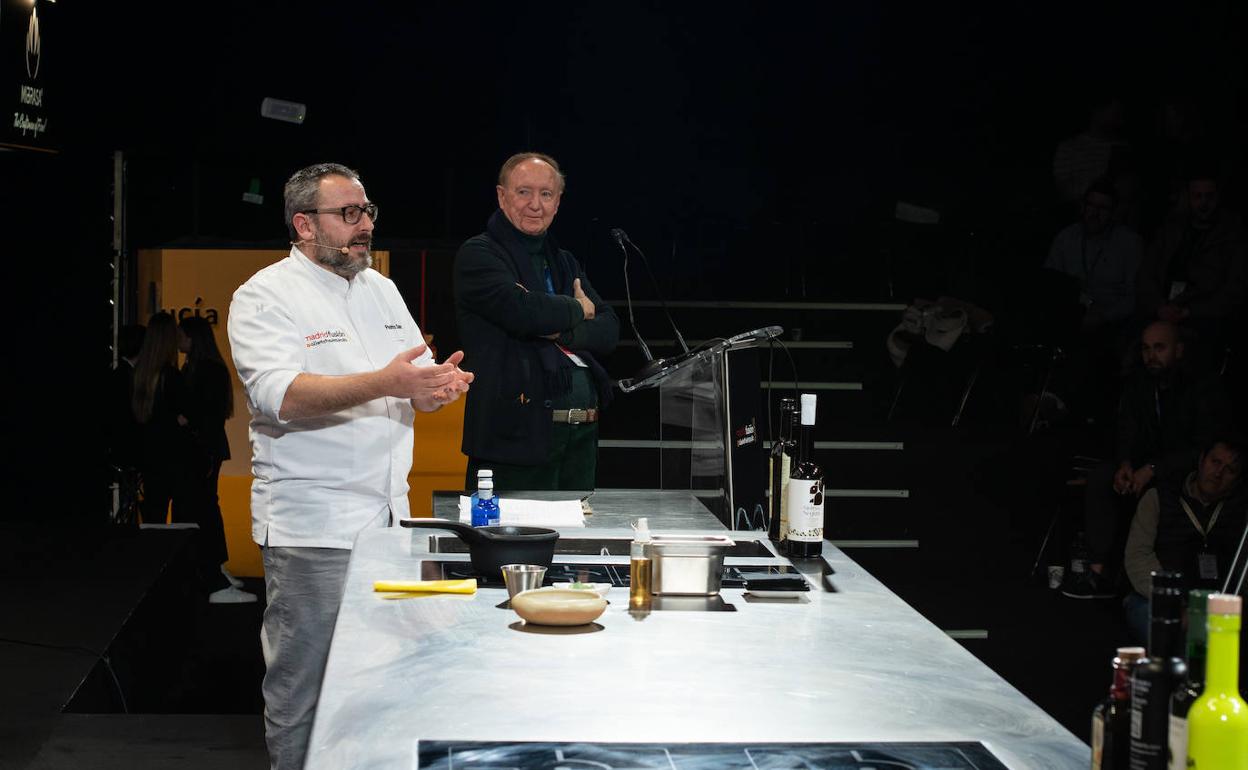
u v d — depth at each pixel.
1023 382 6.97
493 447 4.00
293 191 3.12
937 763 1.36
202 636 6.23
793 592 2.23
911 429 6.73
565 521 2.86
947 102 8.16
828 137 8.16
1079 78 8.09
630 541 2.66
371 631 1.91
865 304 7.31
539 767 1.33
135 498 7.43
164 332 7.07
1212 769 1.06
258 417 3.11
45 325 7.48
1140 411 5.95
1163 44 7.98
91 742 3.61
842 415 7.04
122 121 7.72
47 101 5.39
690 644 1.86
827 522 6.43
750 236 7.85
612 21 8.13
